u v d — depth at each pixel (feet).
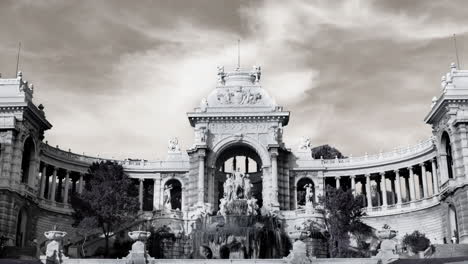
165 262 142.10
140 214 238.89
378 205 292.20
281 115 277.64
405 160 267.59
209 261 142.41
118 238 224.74
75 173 273.13
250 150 288.10
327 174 284.41
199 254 221.87
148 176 286.87
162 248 228.63
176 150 292.81
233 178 248.73
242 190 246.06
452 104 212.84
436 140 233.14
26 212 225.76
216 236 221.46
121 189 214.48
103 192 209.05
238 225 224.74
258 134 278.46
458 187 205.05
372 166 278.05
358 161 282.15
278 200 266.77
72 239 226.38
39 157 241.96
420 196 281.74
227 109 280.72
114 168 230.27
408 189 289.74
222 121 279.69
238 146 283.18
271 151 271.49
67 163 267.59
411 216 254.68
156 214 246.06
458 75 218.38
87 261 141.18
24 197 219.20
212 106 281.54
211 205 262.26
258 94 284.61
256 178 296.10
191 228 235.61
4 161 211.61
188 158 289.12
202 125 278.46
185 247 231.91
